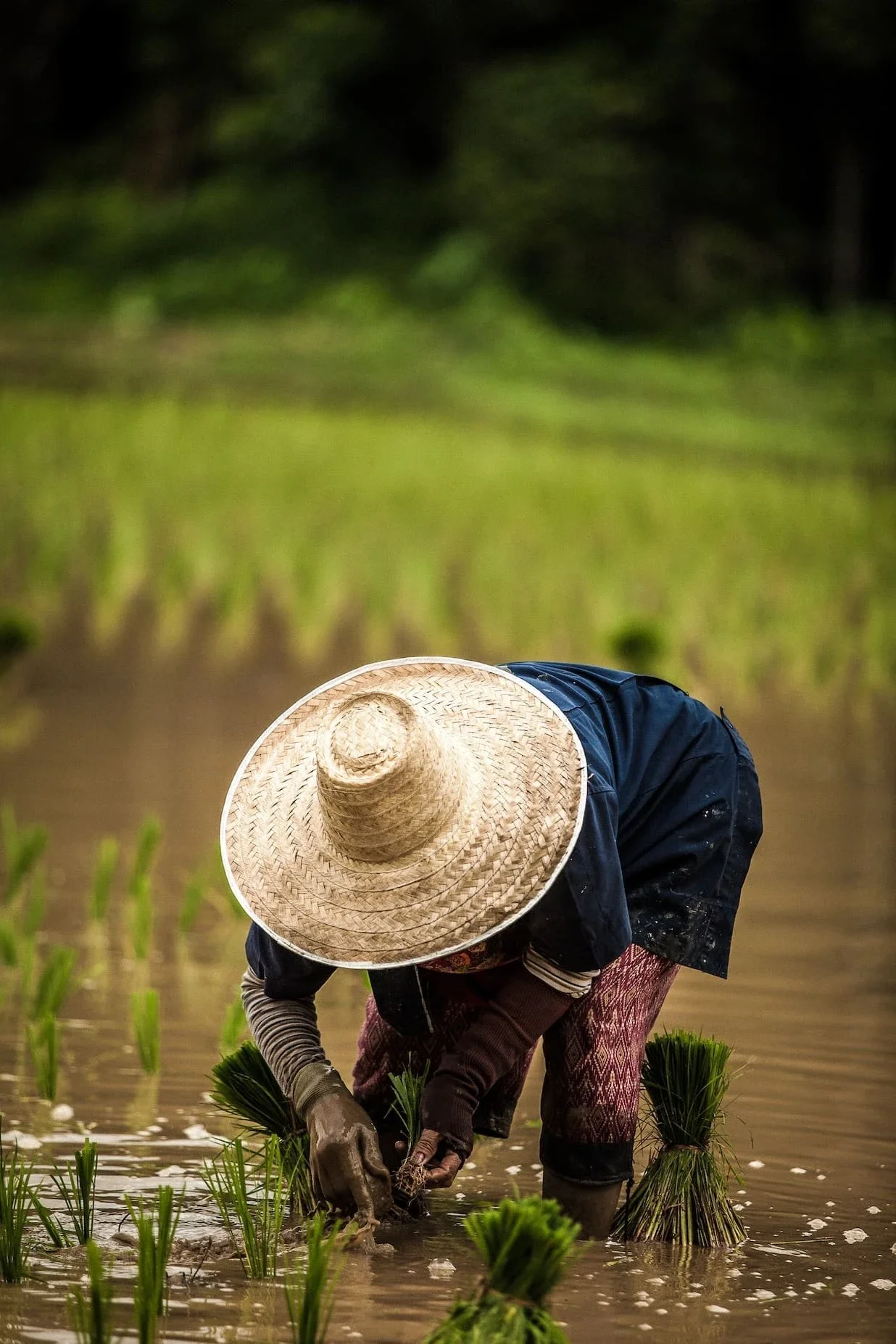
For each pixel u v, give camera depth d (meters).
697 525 52.84
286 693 34.06
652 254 109.75
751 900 19.53
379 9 113.69
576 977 9.47
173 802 24.52
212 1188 10.09
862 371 99.06
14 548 45.72
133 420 65.50
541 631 39.22
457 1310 8.01
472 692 9.80
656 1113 10.66
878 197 116.31
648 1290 9.30
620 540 50.28
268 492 54.50
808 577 45.69
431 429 71.94
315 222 110.12
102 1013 14.78
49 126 126.94
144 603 43.31
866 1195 10.83
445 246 106.12
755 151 112.81
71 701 32.56
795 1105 12.40
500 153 107.06
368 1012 10.96
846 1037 14.15
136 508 49.34
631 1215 10.34
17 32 122.69
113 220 112.44
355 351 89.44
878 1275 9.59
